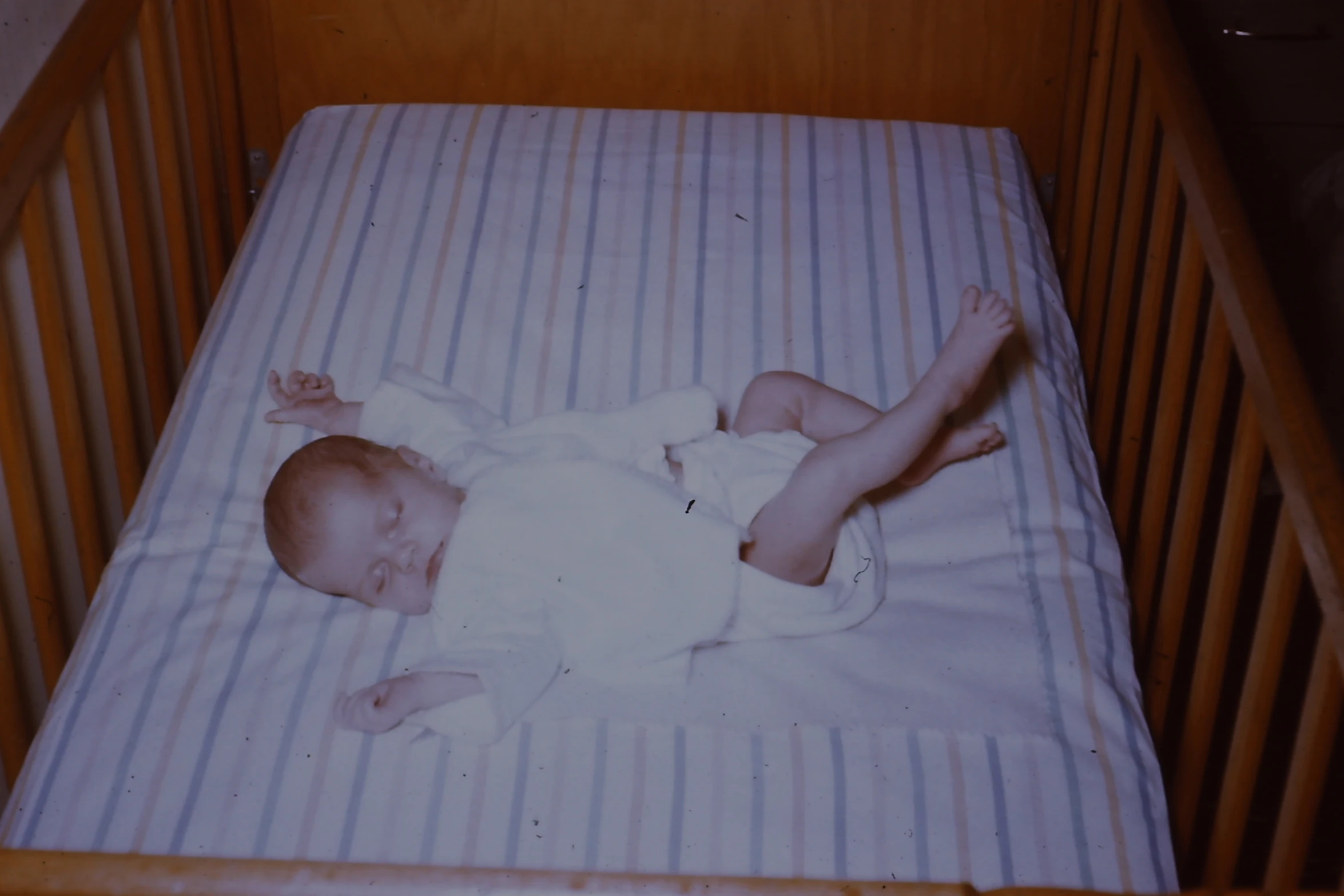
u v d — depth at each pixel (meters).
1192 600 1.90
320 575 1.28
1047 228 1.82
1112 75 1.72
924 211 1.71
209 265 1.85
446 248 1.66
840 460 1.22
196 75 1.73
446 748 1.16
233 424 1.45
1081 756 1.17
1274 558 1.05
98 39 1.43
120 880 0.86
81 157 1.41
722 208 1.71
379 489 1.29
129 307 1.73
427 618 1.28
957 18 1.84
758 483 1.29
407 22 1.87
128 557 1.33
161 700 1.20
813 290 1.61
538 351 1.55
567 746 1.16
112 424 1.53
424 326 1.56
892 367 1.52
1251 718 1.12
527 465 1.29
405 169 1.75
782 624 1.25
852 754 1.15
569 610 1.22
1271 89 2.14
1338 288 1.97
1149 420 2.06
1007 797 1.13
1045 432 1.45
